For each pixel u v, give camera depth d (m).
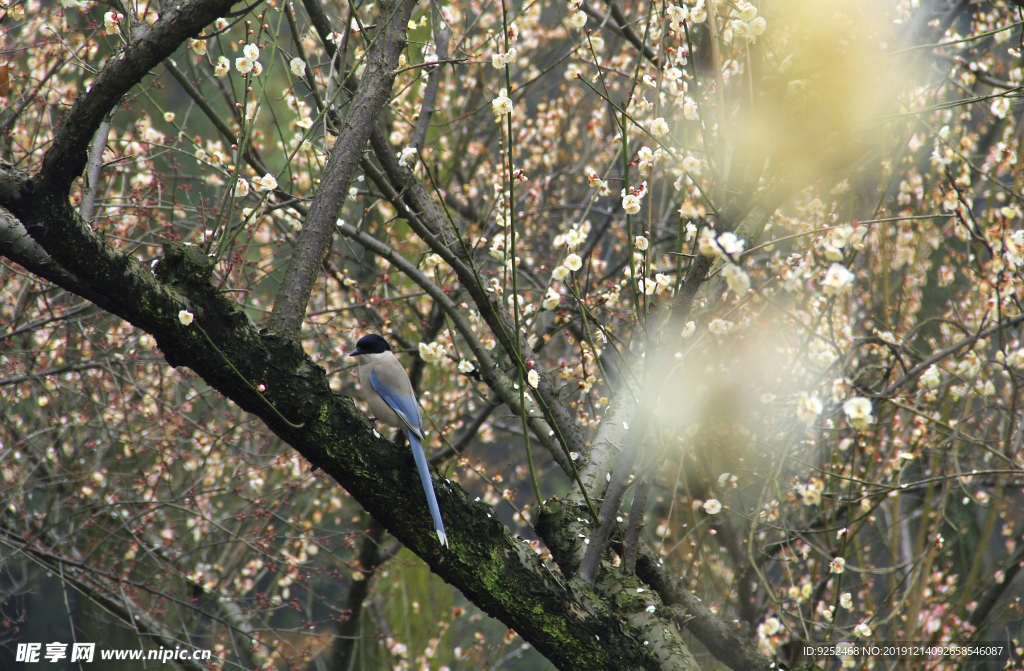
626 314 11.45
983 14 12.17
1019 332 9.64
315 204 7.47
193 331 6.34
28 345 14.27
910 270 11.31
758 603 12.07
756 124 6.30
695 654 11.49
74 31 10.76
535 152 16.30
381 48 8.18
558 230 17.64
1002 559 12.60
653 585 9.18
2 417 12.55
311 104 14.34
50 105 11.34
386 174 9.95
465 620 17.48
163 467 12.95
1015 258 6.85
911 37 7.85
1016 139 10.02
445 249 9.30
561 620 7.33
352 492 6.99
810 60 6.34
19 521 14.47
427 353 9.11
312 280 7.14
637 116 14.83
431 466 7.22
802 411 5.78
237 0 5.99
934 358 7.41
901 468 9.48
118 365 12.83
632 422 7.27
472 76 17.69
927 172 12.11
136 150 12.06
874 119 6.40
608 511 7.54
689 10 7.58
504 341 7.33
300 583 13.74
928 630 10.30
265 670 12.39
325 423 6.68
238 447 13.14
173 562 12.53
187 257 6.39
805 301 11.88
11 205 5.82
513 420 18.09
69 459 13.98
